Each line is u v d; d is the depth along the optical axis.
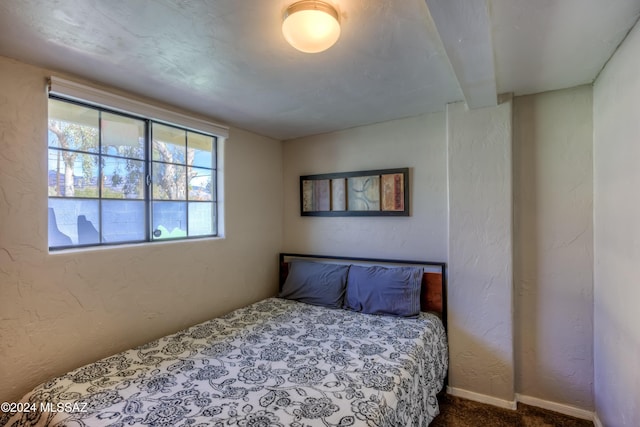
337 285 2.72
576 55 1.63
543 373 2.16
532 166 2.18
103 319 1.85
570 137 2.08
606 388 1.77
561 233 2.10
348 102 2.25
